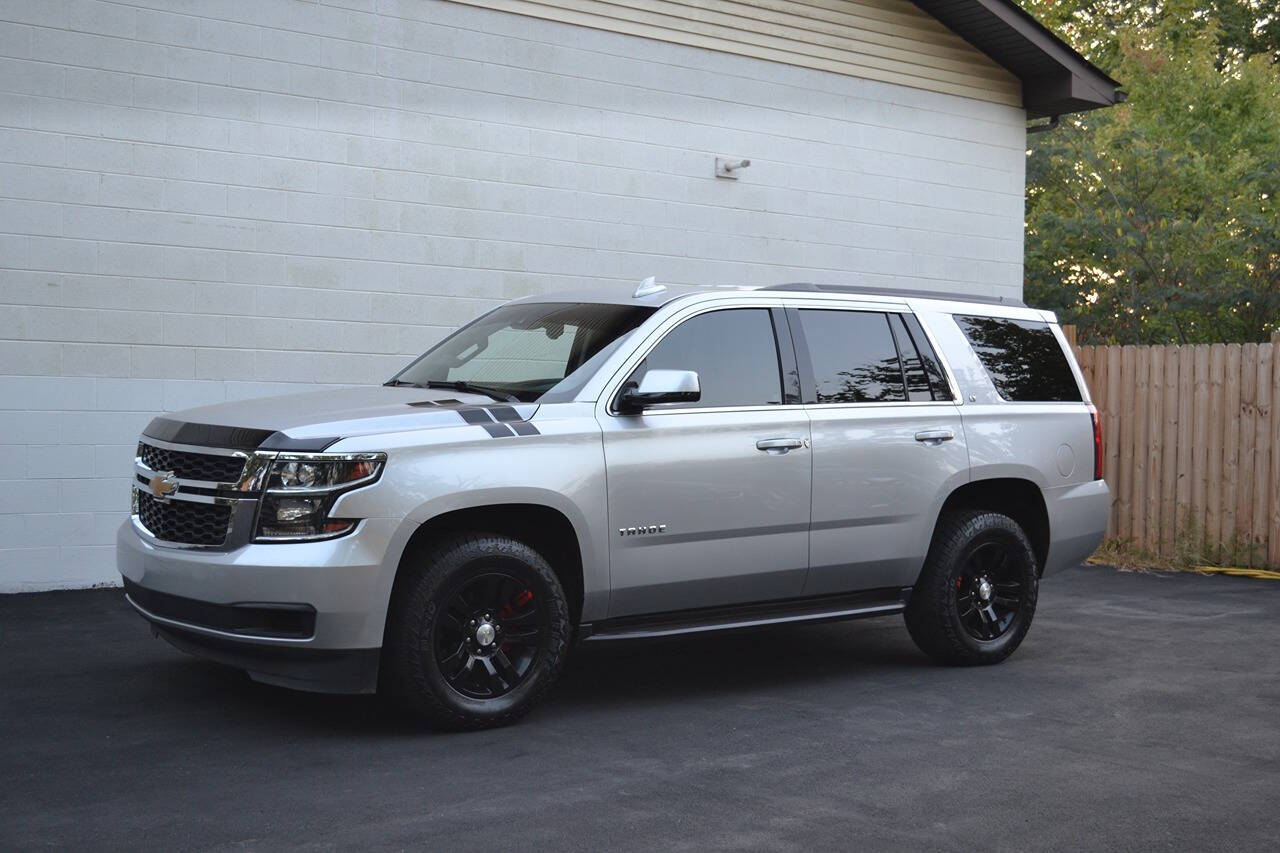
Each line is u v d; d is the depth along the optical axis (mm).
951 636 7105
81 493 9211
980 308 7629
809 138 12586
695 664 7312
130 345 9328
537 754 5297
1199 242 21531
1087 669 7191
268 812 4492
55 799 4633
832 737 5633
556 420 5840
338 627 5250
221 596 5297
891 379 7031
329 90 10031
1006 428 7367
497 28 10773
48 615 8242
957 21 13383
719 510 6230
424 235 10453
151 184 9375
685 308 6418
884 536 6824
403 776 4949
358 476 5316
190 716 5855
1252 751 5430
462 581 5547
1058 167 22938
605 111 11336
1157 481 12031
